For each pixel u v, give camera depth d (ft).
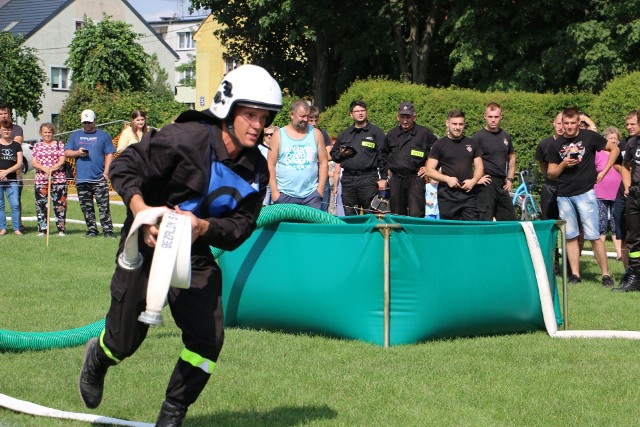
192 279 14.05
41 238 51.06
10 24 218.79
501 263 24.72
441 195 35.42
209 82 198.90
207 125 13.84
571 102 64.34
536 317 25.48
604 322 27.73
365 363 20.92
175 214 12.97
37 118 165.37
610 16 89.45
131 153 13.73
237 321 25.18
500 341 24.00
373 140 38.27
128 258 13.12
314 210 24.38
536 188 61.98
